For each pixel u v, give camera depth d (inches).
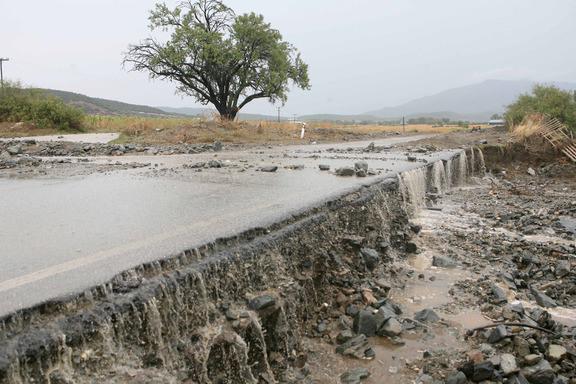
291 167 515.5
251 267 212.4
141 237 220.2
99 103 4980.3
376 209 362.9
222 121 1179.9
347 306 253.9
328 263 271.4
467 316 262.4
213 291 189.6
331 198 319.3
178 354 163.9
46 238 222.7
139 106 5649.6
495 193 651.5
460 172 753.0
